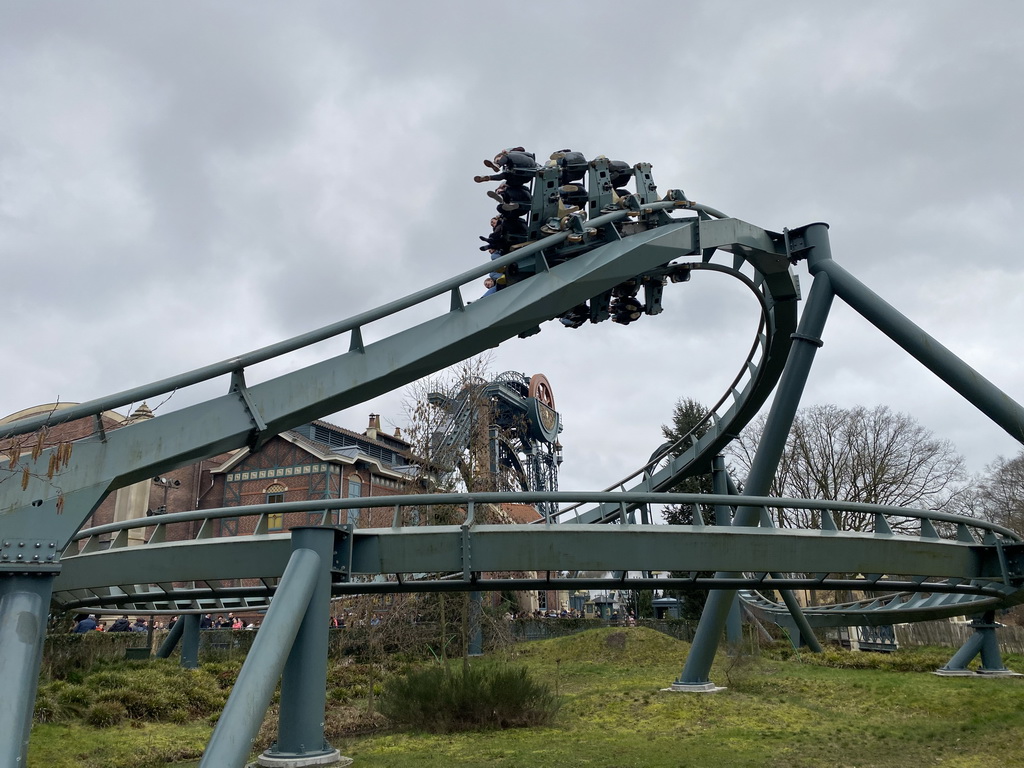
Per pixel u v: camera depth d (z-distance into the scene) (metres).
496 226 15.53
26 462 8.27
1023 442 14.11
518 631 41.12
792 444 54.62
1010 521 62.03
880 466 50.97
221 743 8.34
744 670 24.44
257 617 42.41
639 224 15.55
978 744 13.00
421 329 11.60
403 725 17.11
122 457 8.82
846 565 13.09
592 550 12.27
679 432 47.97
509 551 12.13
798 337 17.31
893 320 15.84
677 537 12.46
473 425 24.34
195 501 48.25
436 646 29.05
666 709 17.91
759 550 12.67
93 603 17.33
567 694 22.02
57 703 16.66
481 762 12.83
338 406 10.82
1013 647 32.00
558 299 13.27
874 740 13.75
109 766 13.46
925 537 14.13
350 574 11.81
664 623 42.53
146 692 18.73
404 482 24.95
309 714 10.48
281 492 45.41
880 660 27.06
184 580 13.10
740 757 12.67
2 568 7.80
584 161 15.62
